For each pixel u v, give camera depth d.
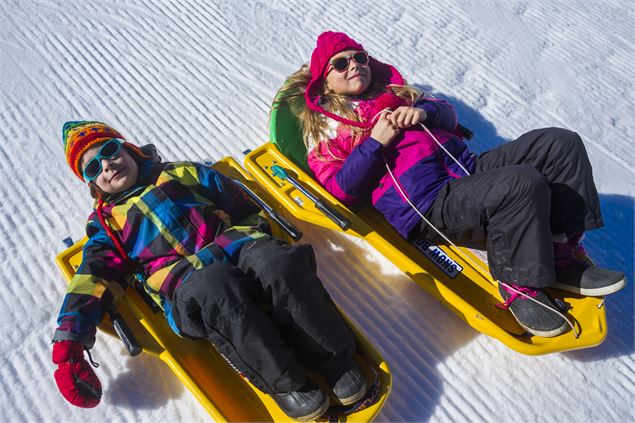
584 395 2.19
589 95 3.44
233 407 2.01
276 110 2.69
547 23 3.90
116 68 3.41
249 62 3.47
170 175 2.24
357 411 1.93
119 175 2.17
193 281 1.79
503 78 3.49
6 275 2.52
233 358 1.81
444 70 3.51
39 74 3.36
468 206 2.15
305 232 2.62
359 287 2.46
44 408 2.14
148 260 2.12
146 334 2.09
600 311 2.19
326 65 2.63
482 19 3.86
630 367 2.28
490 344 2.30
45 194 2.83
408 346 2.29
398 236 2.50
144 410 2.13
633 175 3.02
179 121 3.14
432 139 2.45
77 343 1.99
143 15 3.73
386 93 2.56
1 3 3.74
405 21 3.81
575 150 2.18
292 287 1.78
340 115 2.57
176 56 3.49
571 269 2.21
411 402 2.15
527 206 2.02
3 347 2.30
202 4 3.83
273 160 2.61
